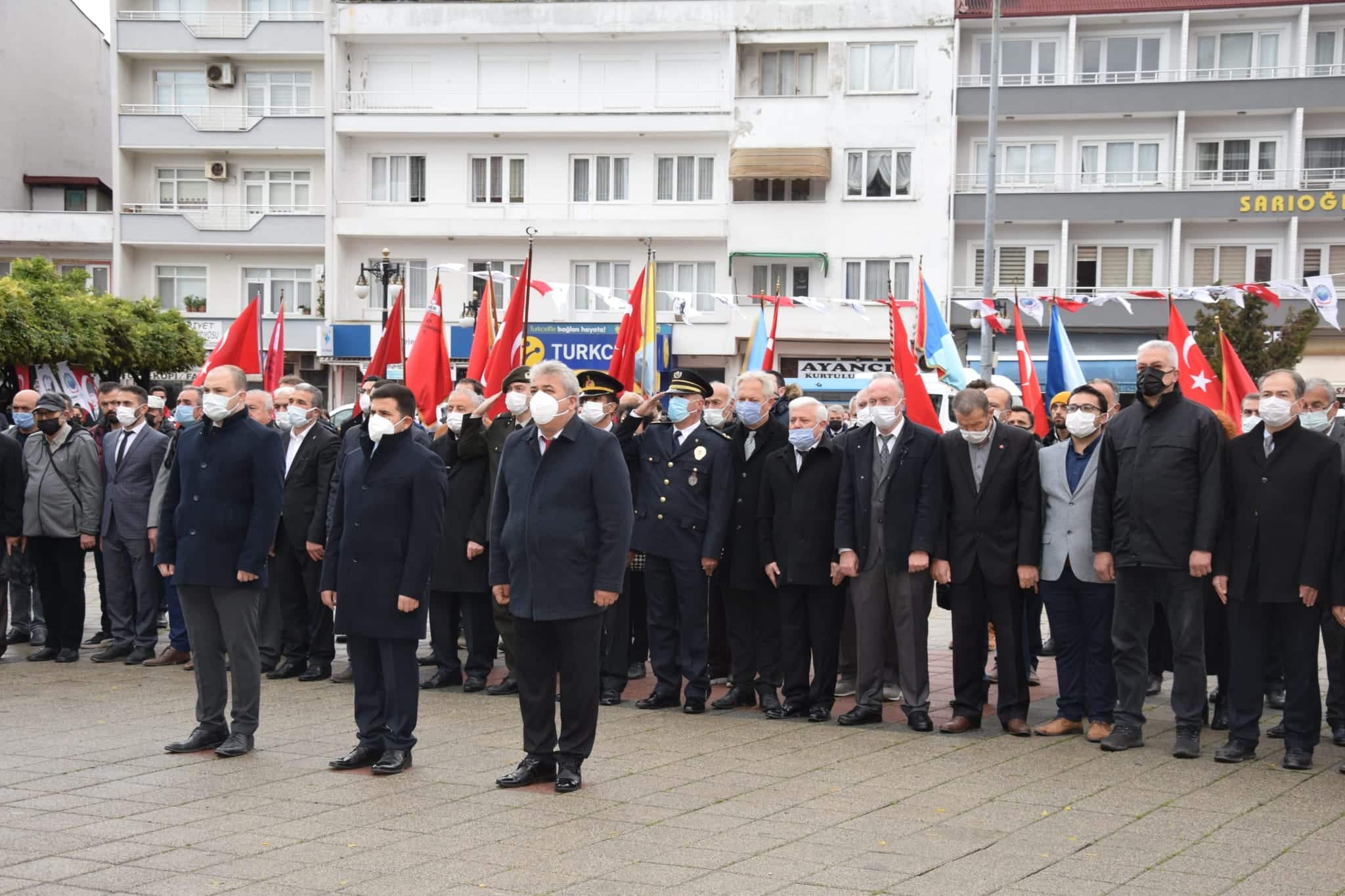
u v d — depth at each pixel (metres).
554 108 38.44
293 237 39.34
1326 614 8.80
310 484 11.32
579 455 7.58
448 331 38.66
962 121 37.06
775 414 11.38
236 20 39.56
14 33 43.66
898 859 6.16
